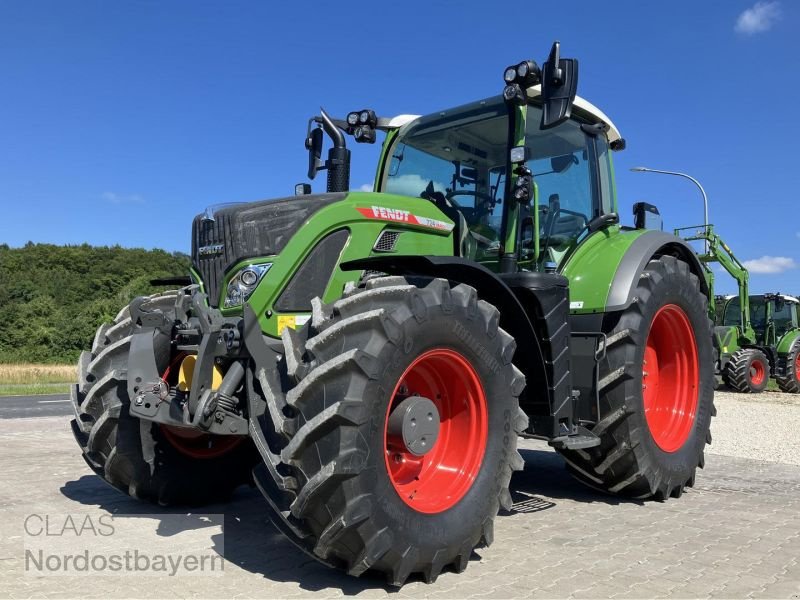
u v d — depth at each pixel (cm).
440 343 308
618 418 432
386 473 281
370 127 503
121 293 5131
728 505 450
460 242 436
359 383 274
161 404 330
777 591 293
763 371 1627
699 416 497
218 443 430
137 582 291
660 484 451
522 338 385
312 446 273
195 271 377
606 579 304
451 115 473
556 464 604
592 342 437
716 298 1730
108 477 399
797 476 557
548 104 378
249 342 313
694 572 315
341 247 364
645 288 448
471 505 315
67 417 987
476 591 287
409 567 285
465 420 332
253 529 374
